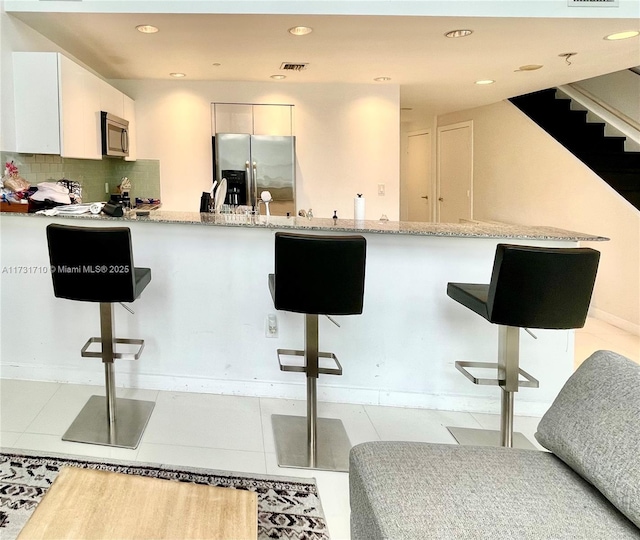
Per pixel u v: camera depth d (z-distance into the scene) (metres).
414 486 1.31
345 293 2.10
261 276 2.83
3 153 3.08
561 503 1.26
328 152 5.24
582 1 2.97
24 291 2.90
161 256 2.83
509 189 6.08
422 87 5.24
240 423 2.61
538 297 1.96
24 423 2.49
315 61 4.11
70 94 3.37
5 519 1.78
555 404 1.53
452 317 2.81
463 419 2.77
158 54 3.92
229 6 2.95
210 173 5.19
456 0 2.96
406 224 2.93
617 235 4.50
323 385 2.88
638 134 4.86
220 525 1.22
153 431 2.48
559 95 5.82
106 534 1.17
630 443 1.22
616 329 4.50
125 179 5.00
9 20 3.06
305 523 1.86
